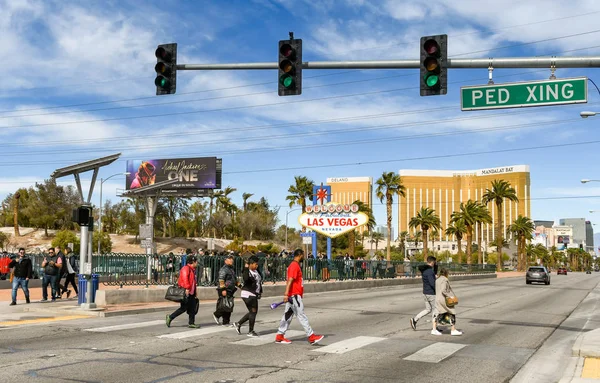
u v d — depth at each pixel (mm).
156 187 45469
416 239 155375
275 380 8375
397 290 33844
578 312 21859
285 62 12680
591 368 9734
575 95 11641
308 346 11508
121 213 105375
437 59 11969
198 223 105500
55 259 20594
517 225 113250
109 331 13148
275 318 16484
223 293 14242
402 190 81312
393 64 12336
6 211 109812
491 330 15023
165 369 8953
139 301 19766
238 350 10844
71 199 96500
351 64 12523
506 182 96000
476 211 89312
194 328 13805
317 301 23797
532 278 48688
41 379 8086
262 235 114562
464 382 8664
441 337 13320
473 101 12352
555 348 12352
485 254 154875
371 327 14906
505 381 8852
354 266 37062
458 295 30062
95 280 18812
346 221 42562
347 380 8531
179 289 13594
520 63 11727
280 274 29422
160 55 13336
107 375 8445
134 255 21984
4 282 28375
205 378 8398
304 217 43625
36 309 17719
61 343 11305
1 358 9617
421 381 8625
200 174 77500
